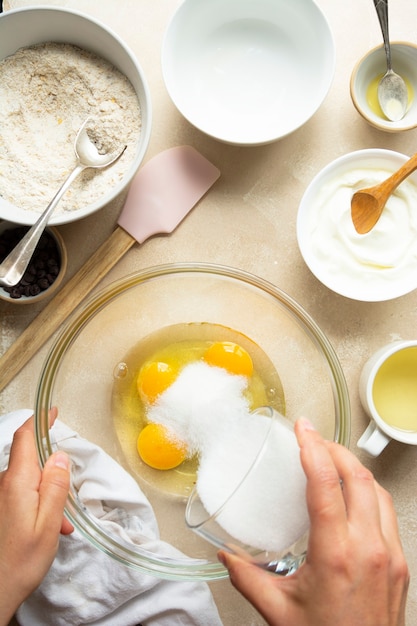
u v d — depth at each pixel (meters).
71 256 0.70
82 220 0.70
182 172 0.70
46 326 0.68
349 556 0.51
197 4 0.67
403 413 0.69
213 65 0.70
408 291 0.67
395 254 0.68
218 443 0.60
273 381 0.68
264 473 0.53
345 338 0.70
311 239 0.68
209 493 0.56
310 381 0.67
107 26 0.68
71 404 0.68
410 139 0.70
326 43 0.67
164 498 0.66
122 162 0.67
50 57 0.67
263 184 0.70
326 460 0.52
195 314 0.69
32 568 0.57
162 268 0.66
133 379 0.68
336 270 0.68
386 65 0.69
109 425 0.67
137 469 0.67
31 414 0.68
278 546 0.55
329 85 0.66
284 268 0.70
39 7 0.64
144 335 0.68
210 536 0.56
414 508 0.69
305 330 0.67
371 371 0.65
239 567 0.55
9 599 0.56
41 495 0.57
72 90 0.67
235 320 0.69
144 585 0.66
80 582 0.66
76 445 0.66
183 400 0.64
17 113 0.67
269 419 0.57
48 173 0.67
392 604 0.54
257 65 0.70
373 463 0.69
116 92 0.67
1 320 0.69
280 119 0.70
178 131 0.70
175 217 0.70
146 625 0.67
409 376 0.69
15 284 0.63
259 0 0.68
